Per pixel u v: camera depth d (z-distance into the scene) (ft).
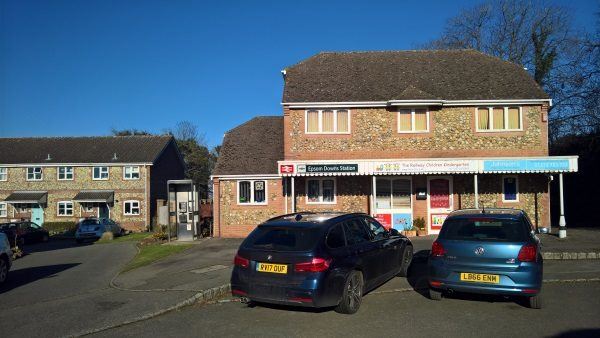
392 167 58.49
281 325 23.02
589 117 81.82
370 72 70.33
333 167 59.36
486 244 24.47
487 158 57.62
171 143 150.82
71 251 71.46
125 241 88.74
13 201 132.16
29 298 31.91
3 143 145.59
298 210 64.95
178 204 65.26
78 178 135.44
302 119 64.23
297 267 23.07
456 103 62.49
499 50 111.24
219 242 60.03
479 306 25.70
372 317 23.97
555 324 21.95
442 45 122.52
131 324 24.43
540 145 62.03
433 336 20.53
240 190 68.13
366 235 28.43
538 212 61.52
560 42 101.35
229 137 77.61
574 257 40.29
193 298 28.58
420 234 60.64
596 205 81.15
